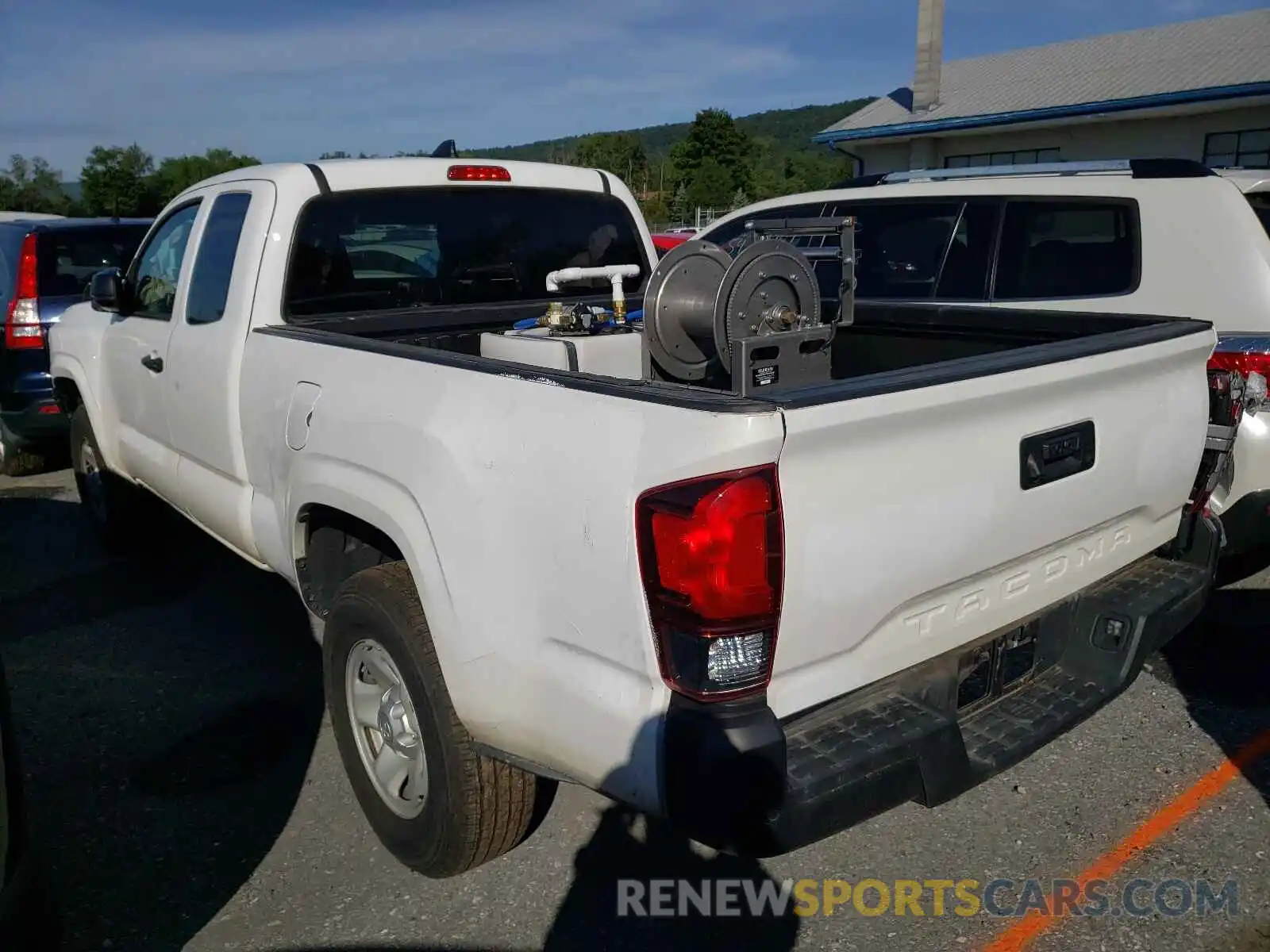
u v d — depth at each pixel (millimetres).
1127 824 3234
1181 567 3172
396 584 2840
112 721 3992
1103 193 5094
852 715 2367
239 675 4383
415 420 2656
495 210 4324
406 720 2914
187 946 2771
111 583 5457
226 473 3867
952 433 2344
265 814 3381
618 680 2213
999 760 2502
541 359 3402
